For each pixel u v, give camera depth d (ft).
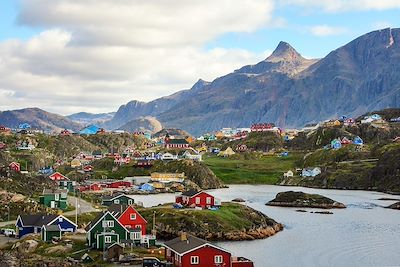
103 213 366.43
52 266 295.48
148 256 318.04
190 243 306.96
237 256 355.15
